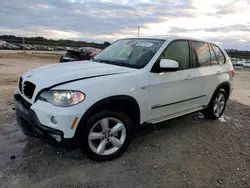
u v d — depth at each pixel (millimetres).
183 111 4020
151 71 3316
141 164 3020
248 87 11492
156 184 2633
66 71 3117
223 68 4785
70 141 2643
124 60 3617
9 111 4793
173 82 3580
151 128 4293
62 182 2566
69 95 2598
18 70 12242
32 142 3439
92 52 13414
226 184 2723
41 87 2773
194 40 4215
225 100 5117
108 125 2975
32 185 2486
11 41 42750
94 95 2697
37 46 47188
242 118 5348
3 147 3252
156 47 3615
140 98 3156
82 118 2643
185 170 2941
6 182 2508
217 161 3229
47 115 2588
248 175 2938
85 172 2771
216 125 4703
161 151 3406
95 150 2924
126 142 3168
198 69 4117
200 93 4223
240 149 3662
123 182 2633
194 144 3721
